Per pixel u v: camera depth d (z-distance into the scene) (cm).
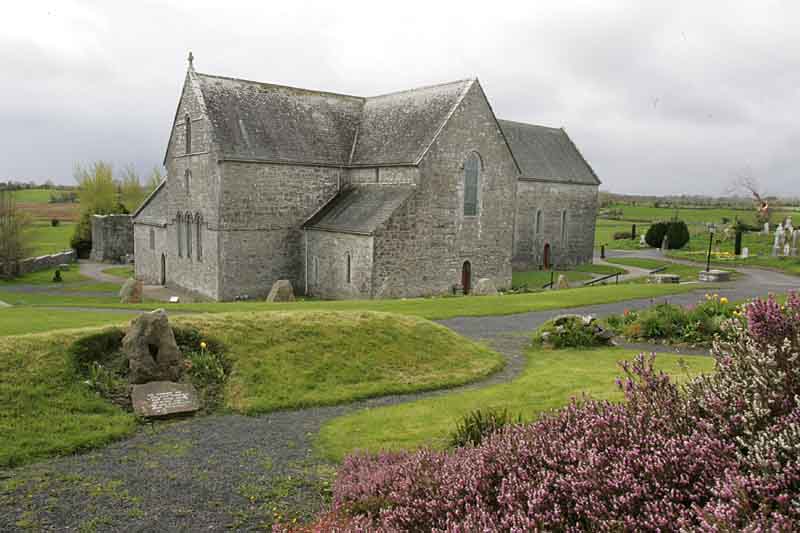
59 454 1051
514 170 4094
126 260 6256
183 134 4016
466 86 3775
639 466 576
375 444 1102
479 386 1539
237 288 3728
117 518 838
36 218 10331
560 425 723
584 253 5997
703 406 633
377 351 1659
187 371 1412
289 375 1477
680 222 6875
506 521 559
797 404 561
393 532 628
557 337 1933
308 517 848
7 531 795
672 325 1997
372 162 3862
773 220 8050
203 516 851
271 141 3825
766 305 674
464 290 3931
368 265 3416
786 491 484
